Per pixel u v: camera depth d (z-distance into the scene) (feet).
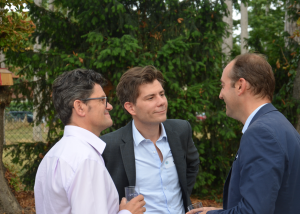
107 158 6.05
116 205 4.14
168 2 14.61
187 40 15.89
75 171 3.58
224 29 15.89
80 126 4.22
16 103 15.97
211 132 16.58
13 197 13.41
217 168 17.15
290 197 3.67
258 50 19.48
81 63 13.52
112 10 13.01
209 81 15.75
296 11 17.87
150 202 5.94
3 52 13.06
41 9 14.64
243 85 4.23
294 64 16.55
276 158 3.47
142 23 15.79
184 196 6.31
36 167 15.88
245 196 3.50
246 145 3.70
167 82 14.47
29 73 15.62
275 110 4.12
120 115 13.84
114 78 14.08
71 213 3.63
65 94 4.14
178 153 6.21
